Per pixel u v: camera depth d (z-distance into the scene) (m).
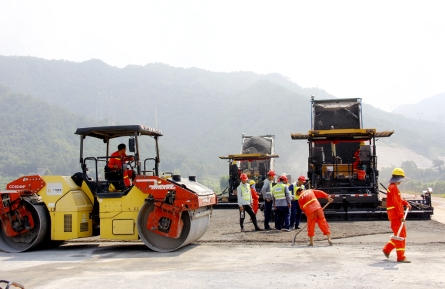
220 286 7.05
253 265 8.74
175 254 10.52
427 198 17.86
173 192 10.79
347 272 7.86
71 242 13.28
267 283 7.19
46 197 11.62
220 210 25.73
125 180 11.38
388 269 8.05
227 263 9.06
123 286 7.17
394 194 8.99
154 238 11.17
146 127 11.97
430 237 12.75
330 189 18.36
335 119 21.80
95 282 7.49
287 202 14.72
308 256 9.64
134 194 11.22
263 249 10.95
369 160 18.55
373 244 11.41
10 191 11.53
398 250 8.78
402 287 6.79
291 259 9.32
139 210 11.08
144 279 7.63
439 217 19.38
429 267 8.21
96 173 11.95
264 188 15.40
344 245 11.29
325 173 19.34
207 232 14.76
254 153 30.89
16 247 11.66
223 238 13.14
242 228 15.07
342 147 20.83
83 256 10.55
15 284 5.63
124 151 11.99
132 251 11.18
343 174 19.75
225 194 31.45
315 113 22.03
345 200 17.77
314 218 11.42
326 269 8.16
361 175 18.67
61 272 8.50
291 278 7.50
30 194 11.66
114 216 11.27
